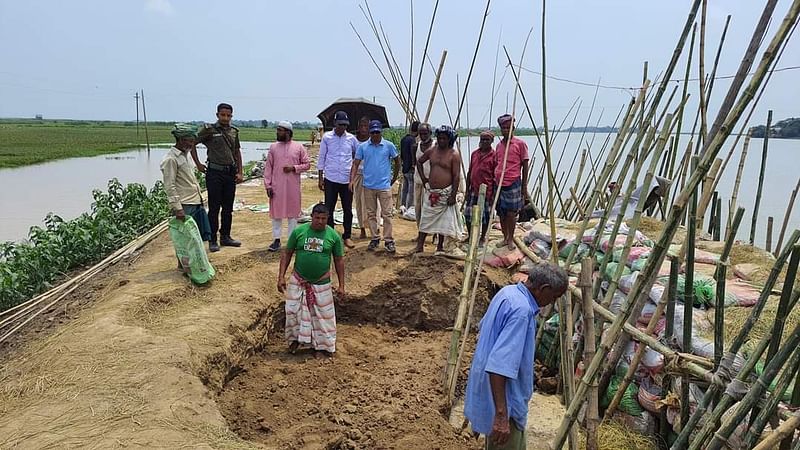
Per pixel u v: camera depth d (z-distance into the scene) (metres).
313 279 6.16
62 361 4.77
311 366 6.05
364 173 7.98
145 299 6.05
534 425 4.93
